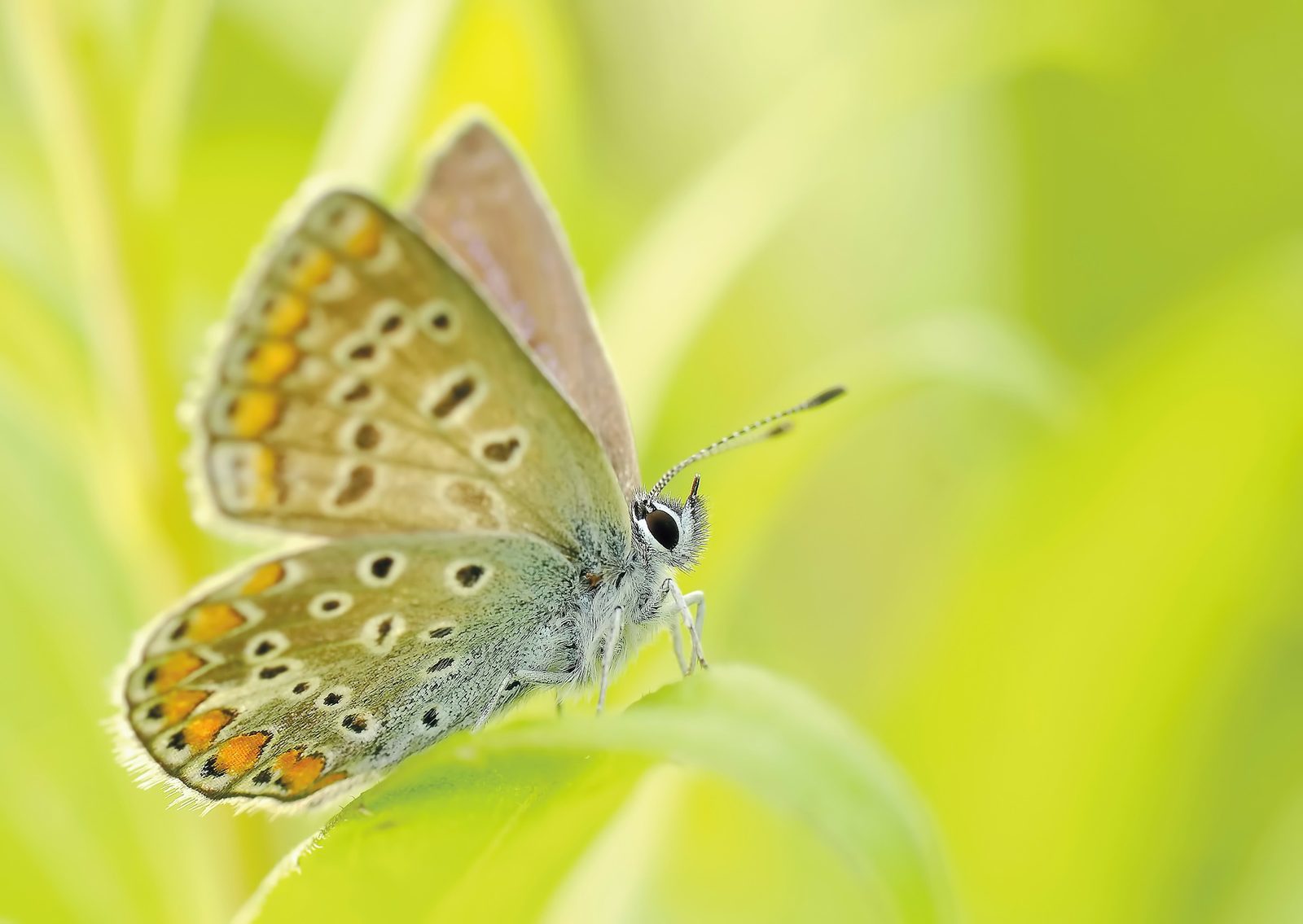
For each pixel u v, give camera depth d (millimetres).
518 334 128
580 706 134
